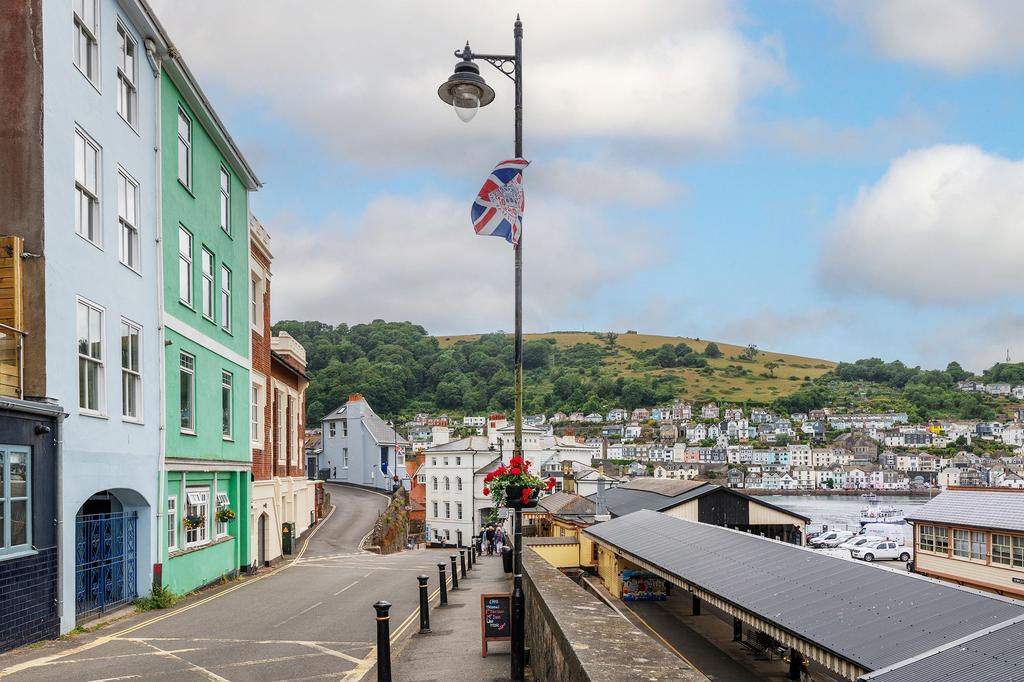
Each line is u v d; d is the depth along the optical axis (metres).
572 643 6.10
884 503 193.62
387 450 86.38
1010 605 12.02
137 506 17.00
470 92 11.52
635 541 27.25
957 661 10.29
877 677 10.46
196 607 17.23
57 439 12.86
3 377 12.15
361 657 11.76
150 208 17.42
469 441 81.12
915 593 13.77
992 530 33.59
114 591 15.94
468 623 14.98
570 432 94.81
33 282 12.71
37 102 12.91
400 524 54.09
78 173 14.17
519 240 11.23
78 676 10.30
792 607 14.85
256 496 27.45
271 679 10.27
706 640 22.66
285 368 34.25
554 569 12.53
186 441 19.56
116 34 15.89
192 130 20.44
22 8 12.96
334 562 31.11
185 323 19.55
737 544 22.38
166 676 10.37
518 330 11.13
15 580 11.77
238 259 24.92
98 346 14.84
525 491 10.57
